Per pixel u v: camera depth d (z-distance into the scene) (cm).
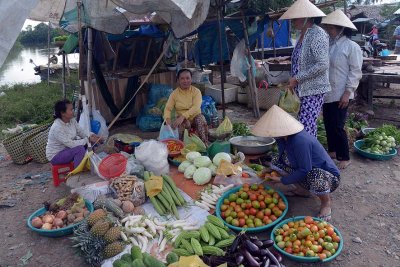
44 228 342
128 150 509
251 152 495
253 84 731
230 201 362
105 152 517
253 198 352
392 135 530
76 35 591
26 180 488
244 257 269
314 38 391
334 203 390
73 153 444
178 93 539
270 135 325
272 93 757
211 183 421
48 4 634
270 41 1078
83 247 299
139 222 331
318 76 403
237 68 714
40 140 537
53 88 1141
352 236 331
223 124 543
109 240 305
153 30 713
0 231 364
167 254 290
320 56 390
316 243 294
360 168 474
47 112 880
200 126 529
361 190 416
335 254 286
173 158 483
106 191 384
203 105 660
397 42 1291
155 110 673
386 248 313
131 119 740
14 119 855
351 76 427
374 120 684
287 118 334
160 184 377
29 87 1260
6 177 505
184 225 334
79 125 470
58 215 356
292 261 295
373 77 665
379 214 366
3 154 604
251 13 669
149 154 424
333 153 490
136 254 280
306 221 317
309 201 391
